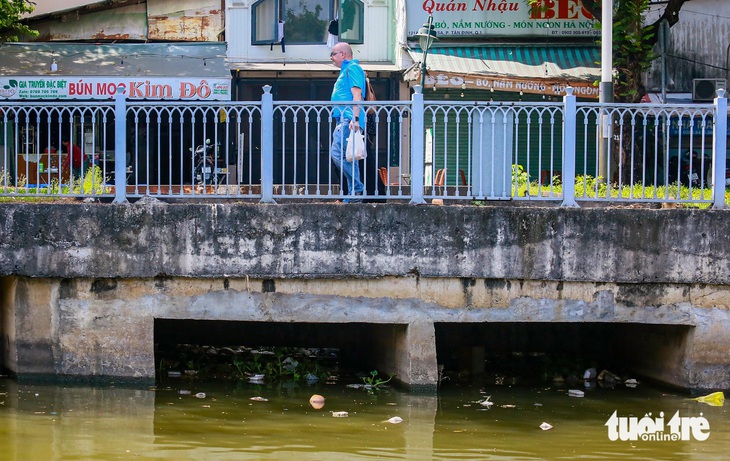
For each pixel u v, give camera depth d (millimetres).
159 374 11789
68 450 8406
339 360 13125
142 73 21031
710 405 10492
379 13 23562
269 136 10727
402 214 10461
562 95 20672
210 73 21344
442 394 11078
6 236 10391
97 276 10445
